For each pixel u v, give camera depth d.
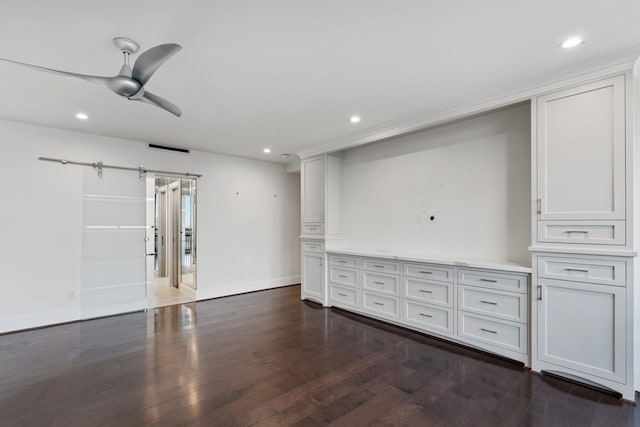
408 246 4.21
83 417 2.08
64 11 1.75
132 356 3.03
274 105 3.27
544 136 2.66
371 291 4.17
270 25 1.91
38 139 3.90
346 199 5.06
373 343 3.37
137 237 4.63
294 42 2.11
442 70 2.52
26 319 3.80
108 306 4.37
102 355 3.05
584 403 2.23
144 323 4.05
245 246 5.88
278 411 2.15
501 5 1.74
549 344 2.62
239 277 5.78
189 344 3.33
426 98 3.09
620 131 2.30
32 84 2.72
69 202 4.11
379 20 1.87
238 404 2.23
